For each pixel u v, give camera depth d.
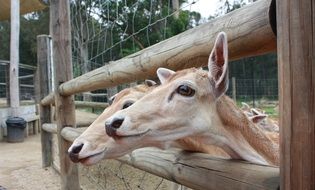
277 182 1.08
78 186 4.18
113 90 6.10
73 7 6.13
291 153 0.97
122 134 1.30
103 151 1.47
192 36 1.53
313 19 0.93
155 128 1.32
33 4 12.30
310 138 0.94
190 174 1.51
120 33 4.73
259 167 1.21
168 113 1.33
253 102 12.13
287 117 0.98
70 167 4.12
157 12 3.96
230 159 1.39
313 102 0.93
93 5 5.42
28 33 26.36
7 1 11.86
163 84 1.42
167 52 1.70
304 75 0.94
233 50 1.34
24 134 9.59
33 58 26.55
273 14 1.10
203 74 1.39
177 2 3.89
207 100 1.37
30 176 5.69
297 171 0.96
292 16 0.96
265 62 14.41
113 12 4.79
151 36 3.99
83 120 6.24
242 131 1.47
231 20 1.30
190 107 1.34
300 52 0.94
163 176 1.76
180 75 1.41
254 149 1.50
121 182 4.27
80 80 3.29
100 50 5.84
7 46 26.47
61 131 4.11
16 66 9.68
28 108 10.41
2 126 9.45
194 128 1.35
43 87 6.60
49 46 6.95
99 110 8.52
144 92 1.81
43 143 6.28
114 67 2.38
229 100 1.49
